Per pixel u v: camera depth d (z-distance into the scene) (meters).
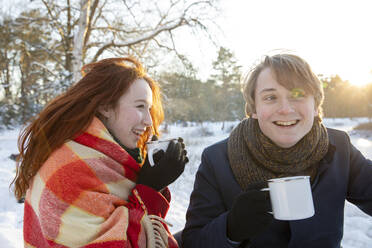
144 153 1.78
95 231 1.16
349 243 3.12
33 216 1.28
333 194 1.43
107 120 1.49
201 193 1.54
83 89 1.42
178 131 28.39
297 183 1.04
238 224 1.18
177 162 1.38
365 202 1.50
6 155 10.32
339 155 1.51
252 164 1.44
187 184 6.05
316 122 1.42
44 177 1.26
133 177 1.44
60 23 10.07
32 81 11.62
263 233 1.46
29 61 12.49
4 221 3.40
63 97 1.42
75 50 8.77
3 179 5.48
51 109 1.38
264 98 1.33
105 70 1.47
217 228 1.26
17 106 15.87
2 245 2.38
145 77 1.68
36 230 1.26
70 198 1.20
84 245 1.12
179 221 3.84
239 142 1.51
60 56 11.75
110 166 1.36
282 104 1.30
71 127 1.35
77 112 1.39
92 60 9.97
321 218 1.41
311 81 1.30
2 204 4.07
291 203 1.03
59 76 9.17
